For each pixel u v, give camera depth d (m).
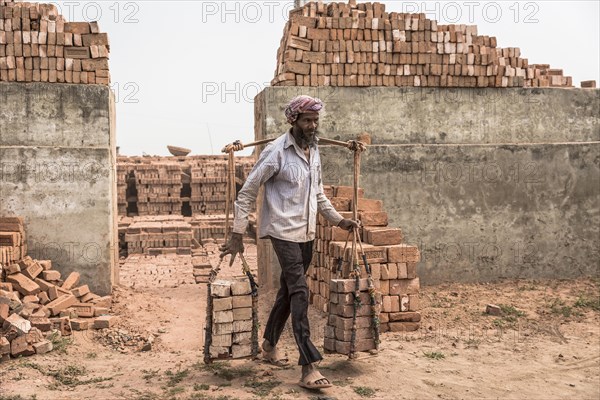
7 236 8.27
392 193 10.05
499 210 10.36
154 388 4.93
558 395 5.22
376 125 10.13
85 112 9.23
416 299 7.36
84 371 5.81
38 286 7.89
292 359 5.80
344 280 5.25
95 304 8.51
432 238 10.16
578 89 10.85
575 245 10.59
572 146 10.58
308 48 9.91
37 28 9.13
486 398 5.02
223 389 4.80
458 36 10.34
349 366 5.41
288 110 4.93
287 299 5.17
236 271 13.66
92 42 9.24
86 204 9.10
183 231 17.70
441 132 10.36
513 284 10.09
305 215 4.95
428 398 4.86
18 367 5.70
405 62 10.20
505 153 10.39
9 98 9.05
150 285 11.73
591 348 6.66
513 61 10.64
